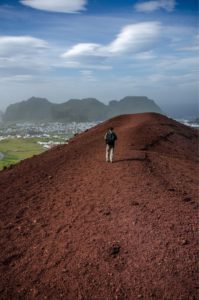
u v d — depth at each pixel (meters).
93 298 12.20
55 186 23.89
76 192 21.55
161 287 11.96
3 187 26.58
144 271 12.80
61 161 32.81
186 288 11.80
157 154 32.75
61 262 14.39
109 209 17.89
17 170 34.03
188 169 29.91
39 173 29.19
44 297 12.77
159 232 14.95
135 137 41.25
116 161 27.77
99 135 50.44
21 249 15.90
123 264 13.38
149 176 23.25
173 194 19.88
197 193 21.53
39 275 13.97
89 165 27.83
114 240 14.87
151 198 18.80
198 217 16.62
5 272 14.46
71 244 15.41
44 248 15.62
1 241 16.75
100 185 21.95
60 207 19.70
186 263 12.91
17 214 19.73
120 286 12.38
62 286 13.08
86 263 13.88
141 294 11.85
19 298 12.97
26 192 23.77
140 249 13.98
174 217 16.39
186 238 14.46
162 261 13.12
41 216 18.95
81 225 16.80
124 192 19.92
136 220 16.16
